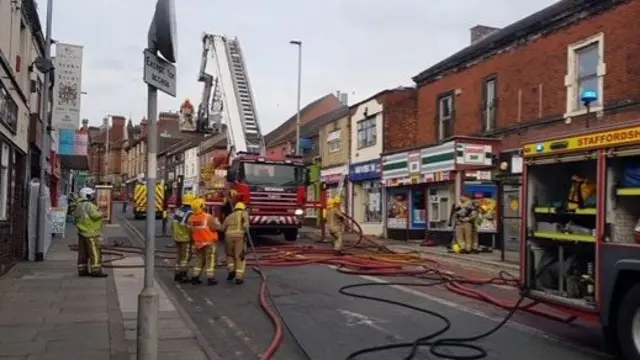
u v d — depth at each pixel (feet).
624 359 21.29
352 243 71.67
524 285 26.73
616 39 49.83
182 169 214.69
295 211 68.80
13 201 45.75
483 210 64.08
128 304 31.07
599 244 22.27
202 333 25.94
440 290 37.35
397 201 83.76
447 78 75.97
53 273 42.14
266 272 45.65
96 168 339.16
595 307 22.52
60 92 67.62
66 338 22.91
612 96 50.08
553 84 57.16
